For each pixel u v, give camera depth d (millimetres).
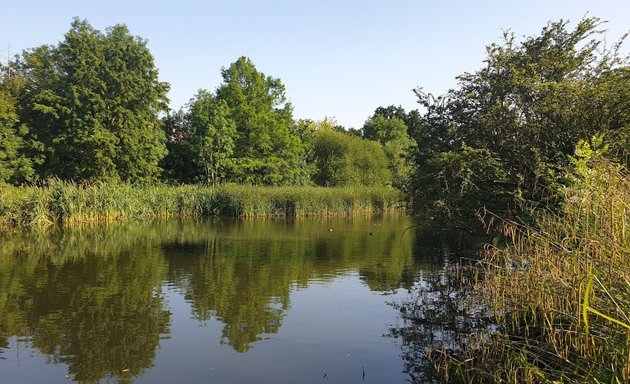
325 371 6156
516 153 10844
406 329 7766
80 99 32375
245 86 43375
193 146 39438
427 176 11766
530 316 6445
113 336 7340
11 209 21312
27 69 37188
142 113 35094
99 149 32000
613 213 4992
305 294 10000
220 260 13828
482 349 6422
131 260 13672
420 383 5781
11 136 30266
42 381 5773
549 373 5098
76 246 16188
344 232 21625
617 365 4277
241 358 6539
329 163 47469
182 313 8570
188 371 6098
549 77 11555
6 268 12320
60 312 8562
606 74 10516
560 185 8445
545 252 6027
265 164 41469
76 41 33344
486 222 10844
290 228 23234
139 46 36250
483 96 12289
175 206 29109
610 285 4660
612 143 9188
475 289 8445
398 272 12312
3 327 7711
